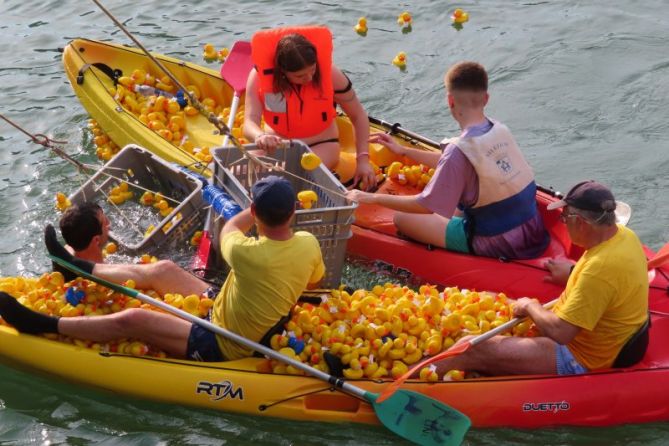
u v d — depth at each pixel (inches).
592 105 321.4
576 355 191.2
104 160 297.6
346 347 192.2
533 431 189.5
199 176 250.4
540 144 303.4
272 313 189.8
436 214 235.3
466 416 184.9
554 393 188.1
